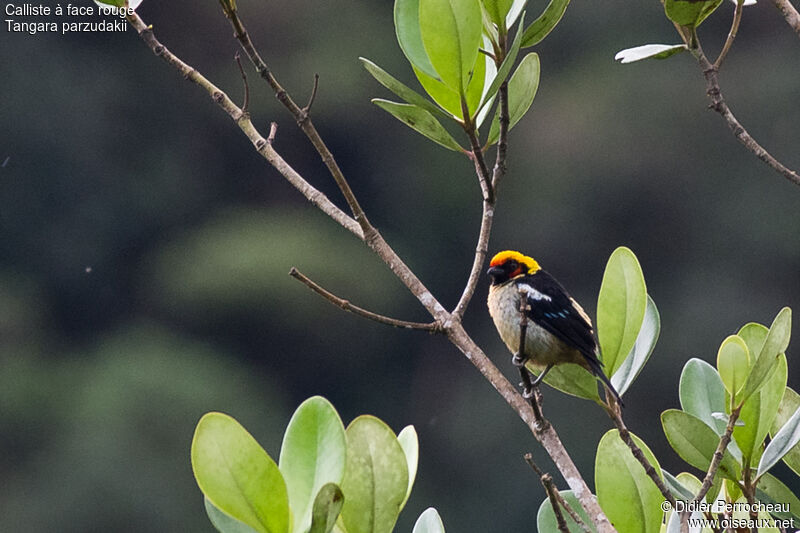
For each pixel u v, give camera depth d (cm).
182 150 2983
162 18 3020
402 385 2669
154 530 2281
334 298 450
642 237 2653
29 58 2845
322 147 472
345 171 2952
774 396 435
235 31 473
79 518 2266
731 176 2616
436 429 2514
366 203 2905
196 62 3033
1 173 2800
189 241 2848
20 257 2780
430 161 2905
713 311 2469
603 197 2675
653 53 473
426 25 456
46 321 2728
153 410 2431
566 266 2708
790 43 2688
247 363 2683
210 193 2952
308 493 354
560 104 2759
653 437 2317
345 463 354
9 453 2419
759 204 2584
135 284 2786
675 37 2795
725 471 438
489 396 2533
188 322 2723
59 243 2812
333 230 2878
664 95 2681
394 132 2956
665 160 2653
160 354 2583
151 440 2389
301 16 3042
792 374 2339
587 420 2247
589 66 2828
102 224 2853
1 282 2730
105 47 2950
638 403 2359
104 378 2495
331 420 359
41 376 2550
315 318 2677
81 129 2877
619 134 2673
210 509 370
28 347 2631
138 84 2970
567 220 2689
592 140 2683
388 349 2717
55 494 2289
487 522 2334
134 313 2750
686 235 2611
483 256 473
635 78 2738
